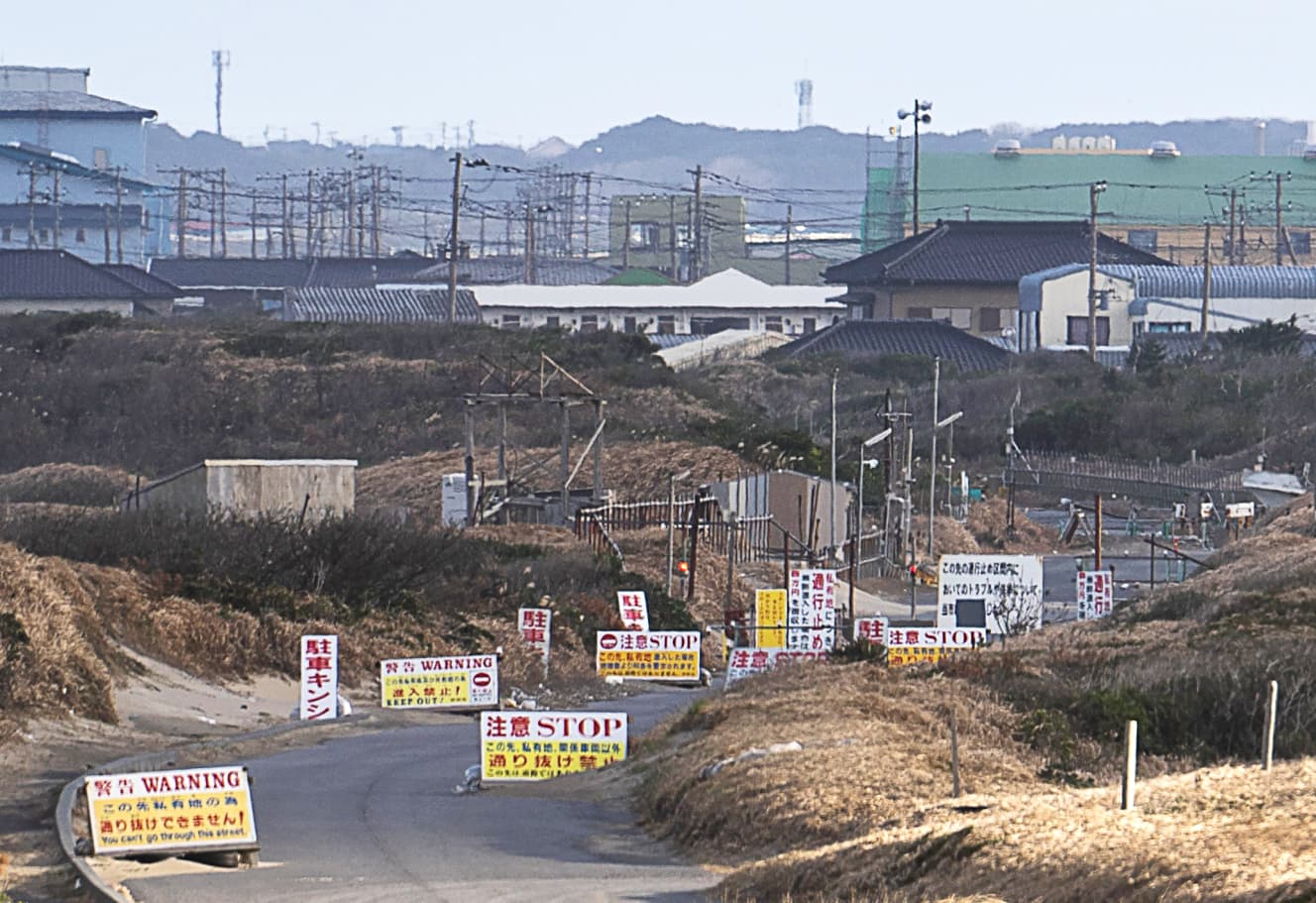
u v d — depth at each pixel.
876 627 123.81
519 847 57.84
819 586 124.50
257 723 97.25
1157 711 74.25
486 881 50.28
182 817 52.44
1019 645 97.31
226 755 83.75
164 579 115.50
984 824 46.06
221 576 120.44
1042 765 66.00
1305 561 117.00
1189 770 65.31
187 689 102.62
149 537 122.19
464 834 60.44
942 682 79.06
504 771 73.06
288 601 119.94
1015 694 76.31
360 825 61.91
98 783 51.94
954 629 105.12
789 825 55.38
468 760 82.62
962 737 68.06
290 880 50.12
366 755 84.69
